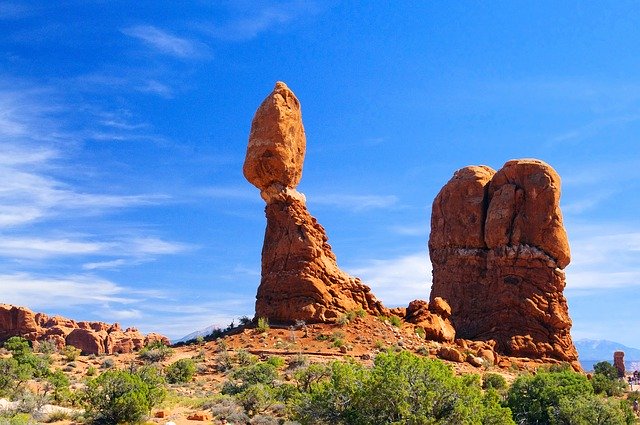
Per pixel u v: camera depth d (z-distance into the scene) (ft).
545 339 225.56
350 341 190.60
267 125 218.38
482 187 256.93
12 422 89.45
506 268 236.43
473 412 80.69
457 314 243.40
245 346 189.78
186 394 142.20
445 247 258.98
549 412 109.29
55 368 191.42
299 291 203.82
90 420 102.73
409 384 81.56
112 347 322.96
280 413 115.14
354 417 81.76
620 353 272.31
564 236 237.04
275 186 216.74
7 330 313.94
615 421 108.37
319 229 216.54
